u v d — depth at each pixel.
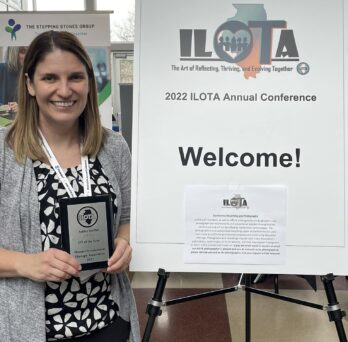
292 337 2.58
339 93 1.33
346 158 1.33
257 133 1.35
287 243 1.34
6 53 3.34
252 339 2.55
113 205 1.24
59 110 1.16
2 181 1.13
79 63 1.17
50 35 1.16
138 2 1.35
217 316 2.83
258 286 3.40
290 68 1.35
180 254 1.35
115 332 1.23
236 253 1.35
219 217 1.35
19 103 1.19
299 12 1.34
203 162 1.35
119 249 1.17
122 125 3.57
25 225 1.12
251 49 1.35
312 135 1.34
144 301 3.04
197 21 1.35
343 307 2.97
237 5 1.35
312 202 1.34
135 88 1.35
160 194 1.35
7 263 1.09
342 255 1.33
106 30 3.38
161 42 1.35
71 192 1.16
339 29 1.33
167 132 1.35
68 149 1.25
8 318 1.11
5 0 4.37
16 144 1.15
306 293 3.26
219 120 1.36
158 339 2.54
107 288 1.22
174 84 1.35
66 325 1.15
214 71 1.35
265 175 1.35
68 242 1.09
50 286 1.14
